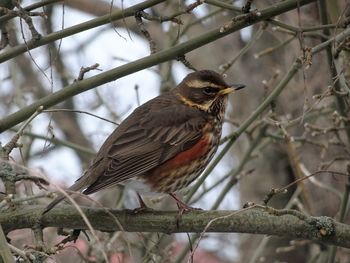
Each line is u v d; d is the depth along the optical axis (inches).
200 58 697.0
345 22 419.2
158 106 450.9
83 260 436.5
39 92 655.8
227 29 396.5
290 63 594.2
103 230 371.9
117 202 525.7
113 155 411.8
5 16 392.5
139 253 485.4
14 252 337.4
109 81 392.2
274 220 351.9
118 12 394.0
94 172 401.4
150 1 393.4
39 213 364.8
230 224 354.9
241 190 667.4
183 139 433.7
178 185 436.1
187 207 413.7
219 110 460.4
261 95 650.2
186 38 649.6
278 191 358.3
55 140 531.2
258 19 398.6
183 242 605.6
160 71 613.3
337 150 562.6
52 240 528.1
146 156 421.1
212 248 673.6
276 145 645.3
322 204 572.1
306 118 510.6
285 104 594.6
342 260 553.0
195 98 457.1
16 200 333.4
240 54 489.7
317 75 557.0
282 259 636.1
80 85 390.0
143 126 431.5
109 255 466.9
